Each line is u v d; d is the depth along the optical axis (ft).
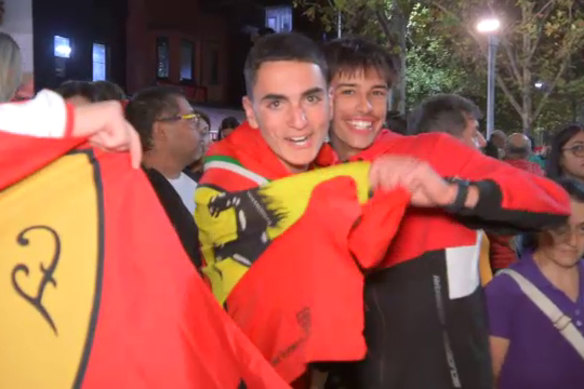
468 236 6.18
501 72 68.69
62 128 4.36
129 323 4.41
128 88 64.28
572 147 11.72
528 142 21.80
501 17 57.26
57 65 54.03
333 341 5.11
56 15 53.67
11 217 4.34
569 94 66.49
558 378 7.45
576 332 7.44
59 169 4.47
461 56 63.82
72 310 4.36
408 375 5.96
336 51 6.72
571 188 7.53
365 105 6.66
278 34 5.93
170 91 10.55
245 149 5.98
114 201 4.53
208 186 5.88
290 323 5.23
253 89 5.89
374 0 38.47
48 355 4.29
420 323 6.00
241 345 4.70
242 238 5.56
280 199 5.50
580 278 7.77
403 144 6.60
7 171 4.26
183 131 10.34
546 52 61.98
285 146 5.80
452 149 6.26
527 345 7.53
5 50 5.39
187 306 4.52
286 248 5.35
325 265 5.20
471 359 6.03
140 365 4.37
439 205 5.49
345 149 6.94
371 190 5.46
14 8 26.43
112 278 4.44
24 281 4.32
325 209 5.27
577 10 57.57
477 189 5.45
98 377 4.32
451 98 10.45
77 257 4.42
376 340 6.06
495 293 7.67
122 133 4.49
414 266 6.06
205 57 73.36
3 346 4.25
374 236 5.26
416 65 71.36
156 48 66.95
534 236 7.70
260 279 5.41
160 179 7.11
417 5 50.42
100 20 58.95
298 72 5.71
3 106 4.35
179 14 69.56
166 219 4.60
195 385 4.41
